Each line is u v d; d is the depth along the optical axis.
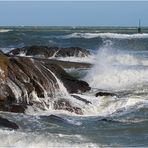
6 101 31.72
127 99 35.19
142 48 92.69
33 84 34.03
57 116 29.92
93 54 69.75
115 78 45.44
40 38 118.62
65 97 34.44
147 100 35.75
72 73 46.22
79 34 139.38
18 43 105.81
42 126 27.27
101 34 137.00
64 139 24.19
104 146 23.61
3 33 150.00
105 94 36.59
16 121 27.98
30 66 35.00
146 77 46.00
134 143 24.45
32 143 23.19
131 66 48.97
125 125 28.38
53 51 68.75
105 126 28.06
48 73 36.00
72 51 68.88
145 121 29.47
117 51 74.62
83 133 26.16
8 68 33.38
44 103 33.03
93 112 33.16
